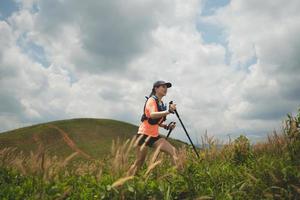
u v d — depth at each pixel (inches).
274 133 325.7
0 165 267.4
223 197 214.5
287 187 214.2
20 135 1075.3
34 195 202.2
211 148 341.4
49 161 219.6
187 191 215.5
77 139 1061.1
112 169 209.8
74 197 213.3
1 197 206.1
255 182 224.5
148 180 222.1
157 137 290.2
